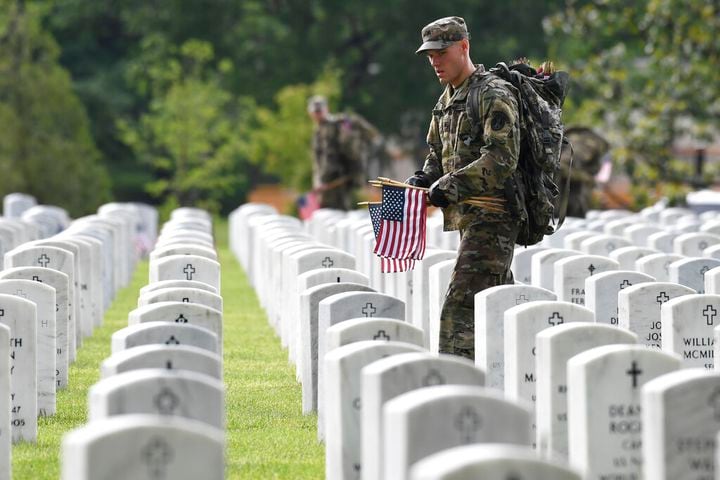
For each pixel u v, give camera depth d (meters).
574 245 68.56
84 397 45.97
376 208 43.69
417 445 24.66
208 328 38.25
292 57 184.00
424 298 53.22
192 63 184.62
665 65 124.12
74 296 55.19
